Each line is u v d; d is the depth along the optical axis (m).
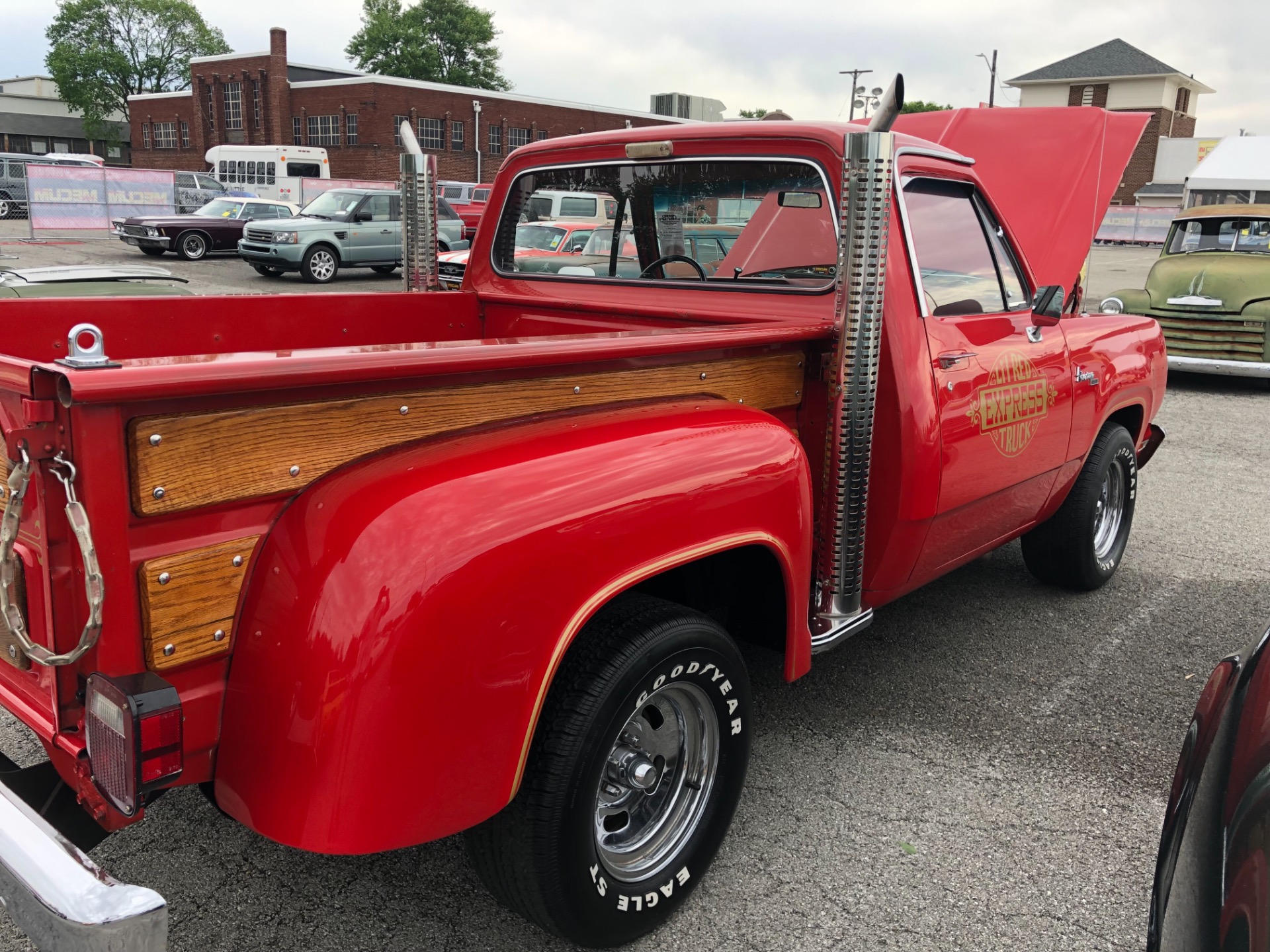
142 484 1.45
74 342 1.38
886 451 2.92
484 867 2.03
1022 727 3.35
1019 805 2.90
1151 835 2.77
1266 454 7.51
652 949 2.28
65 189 24.17
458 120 45.78
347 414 1.71
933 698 3.54
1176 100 60.00
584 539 1.89
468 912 2.39
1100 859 2.66
